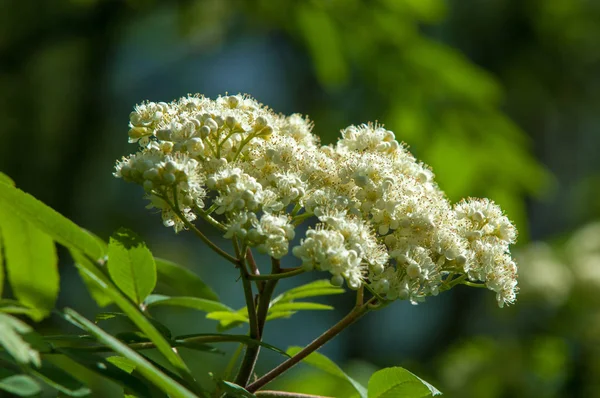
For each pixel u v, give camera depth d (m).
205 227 17.77
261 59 19.86
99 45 13.48
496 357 11.03
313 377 9.26
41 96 13.77
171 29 16.28
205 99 4.70
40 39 12.75
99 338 2.86
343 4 10.19
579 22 16.66
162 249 17.34
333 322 20.19
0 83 13.23
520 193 9.97
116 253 4.00
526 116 18.16
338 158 4.62
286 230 3.96
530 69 16.92
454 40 17.00
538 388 10.86
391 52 10.17
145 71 19.98
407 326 20.53
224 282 21.39
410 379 3.86
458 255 4.21
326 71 10.52
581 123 20.17
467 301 17.64
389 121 10.27
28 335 2.93
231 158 4.54
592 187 18.36
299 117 5.12
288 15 10.79
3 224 4.22
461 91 10.02
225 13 12.95
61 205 13.42
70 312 2.87
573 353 10.74
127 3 13.00
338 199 4.21
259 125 4.46
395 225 4.27
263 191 4.17
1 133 13.28
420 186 4.51
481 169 9.92
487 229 4.60
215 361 11.26
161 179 4.01
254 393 4.17
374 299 4.36
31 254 4.31
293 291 4.86
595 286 10.70
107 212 15.59
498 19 16.83
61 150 13.64
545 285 10.84
